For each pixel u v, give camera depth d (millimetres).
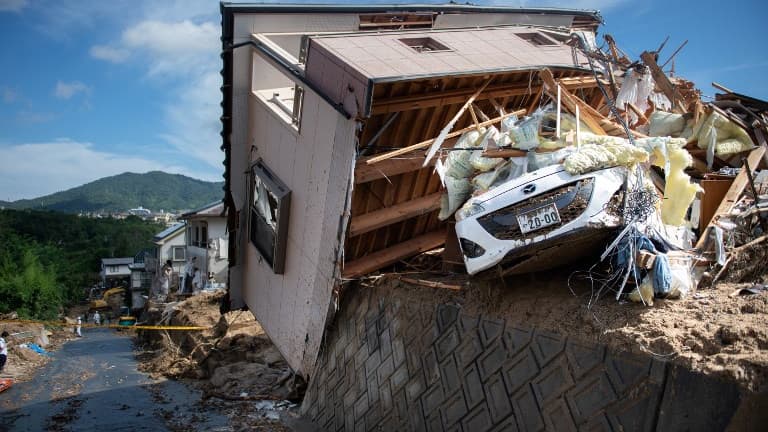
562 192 6008
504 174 7078
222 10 10172
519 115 8930
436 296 7773
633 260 5781
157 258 47062
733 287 5844
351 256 9633
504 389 6133
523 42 10320
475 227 6438
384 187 9039
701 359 4473
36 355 21297
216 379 15578
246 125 11227
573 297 6207
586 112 7402
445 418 6852
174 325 24188
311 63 8727
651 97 9062
